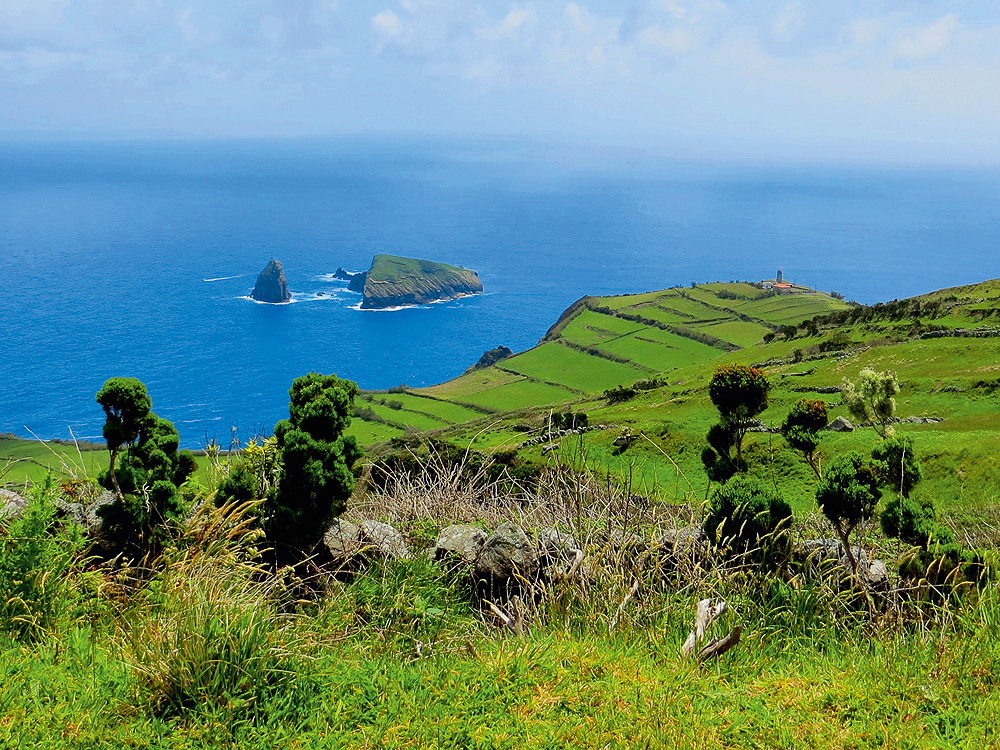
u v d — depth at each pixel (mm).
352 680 4070
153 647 3994
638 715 3812
